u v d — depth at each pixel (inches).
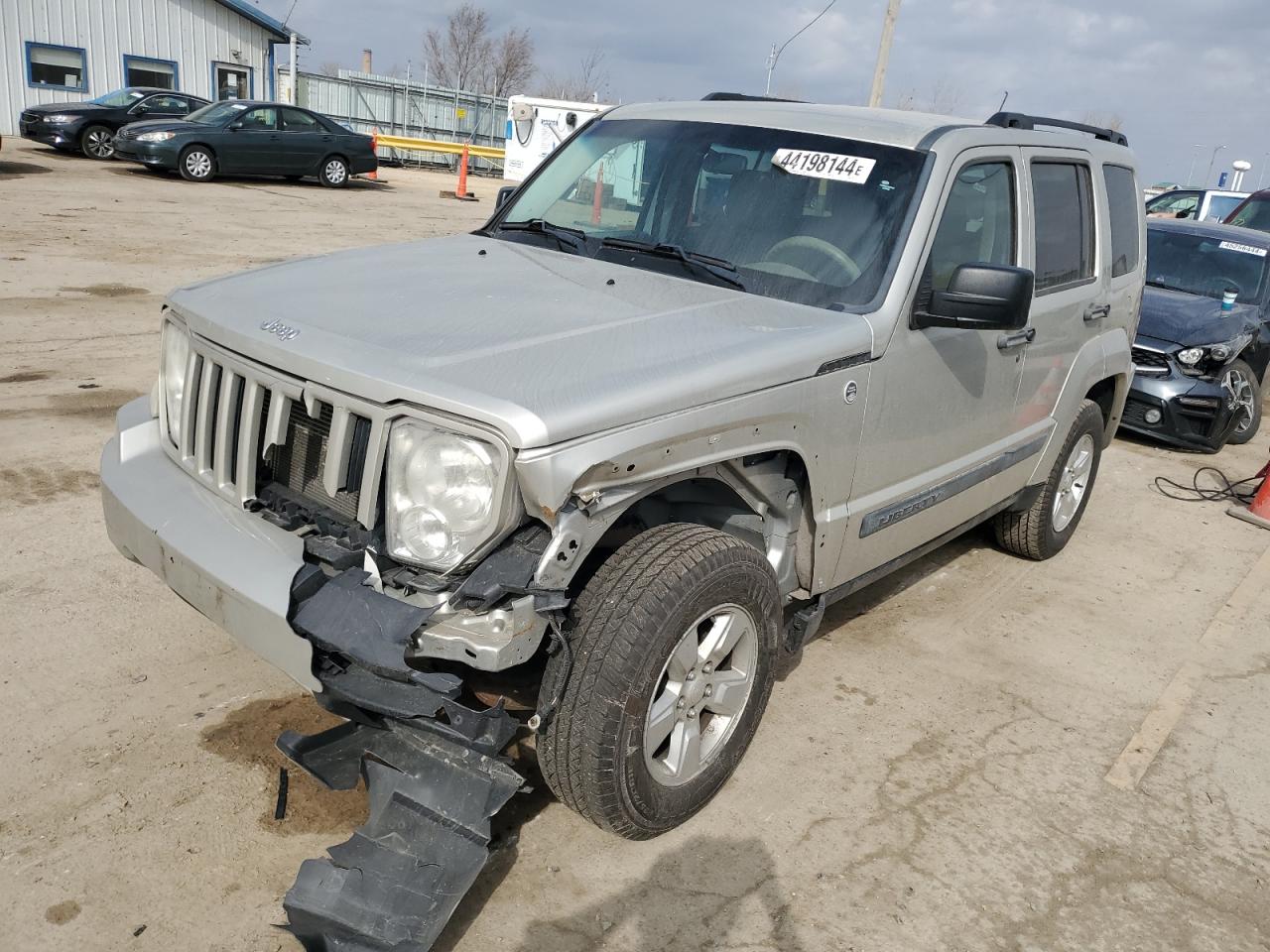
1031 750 148.4
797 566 134.2
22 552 168.2
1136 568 224.2
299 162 799.7
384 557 100.0
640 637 102.1
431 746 103.3
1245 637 194.5
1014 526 211.5
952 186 144.8
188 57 1096.8
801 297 134.0
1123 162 209.6
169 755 124.0
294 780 121.6
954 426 154.9
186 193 674.2
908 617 187.2
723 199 147.5
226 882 106.2
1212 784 144.7
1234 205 595.8
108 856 107.7
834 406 125.3
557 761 104.8
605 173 161.2
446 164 1311.5
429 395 94.3
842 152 145.9
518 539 96.2
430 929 92.6
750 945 106.0
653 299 127.8
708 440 107.7
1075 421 203.5
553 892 110.2
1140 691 169.3
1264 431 371.9
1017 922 114.2
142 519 112.3
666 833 121.0
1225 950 113.6
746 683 123.0
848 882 117.1
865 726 149.3
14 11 973.2
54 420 230.8
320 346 104.1
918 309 138.2
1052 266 177.9
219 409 112.7
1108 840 130.0
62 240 451.8
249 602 98.0
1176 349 315.3
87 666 139.8
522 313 117.1
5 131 992.9
